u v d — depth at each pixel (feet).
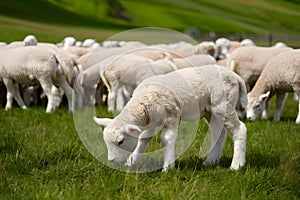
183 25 227.20
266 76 39.81
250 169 23.49
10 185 21.34
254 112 39.91
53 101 41.09
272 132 33.30
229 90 23.79
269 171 23.26
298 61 38.04
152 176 22.99
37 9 210.38
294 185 22.06
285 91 39.86
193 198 20.10
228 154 26.96
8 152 26.37
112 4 248.73
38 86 48.01
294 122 38.40
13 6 202.90
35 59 40.63
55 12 214.69
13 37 112.57
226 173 23.44
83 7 237.25
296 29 236.02
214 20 241.14
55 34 138.21
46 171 23.27
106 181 21.93
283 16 271.49
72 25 190.39
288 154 26.09
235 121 24.11
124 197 20.21
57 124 35.01
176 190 20.77
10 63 41.50
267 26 239.71
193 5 277.64
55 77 41.19
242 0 306.14
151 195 20.47
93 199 20.04
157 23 229.04
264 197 20.81
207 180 22.53
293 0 319.68
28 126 34.71
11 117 38.19
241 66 45.44
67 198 19.71
